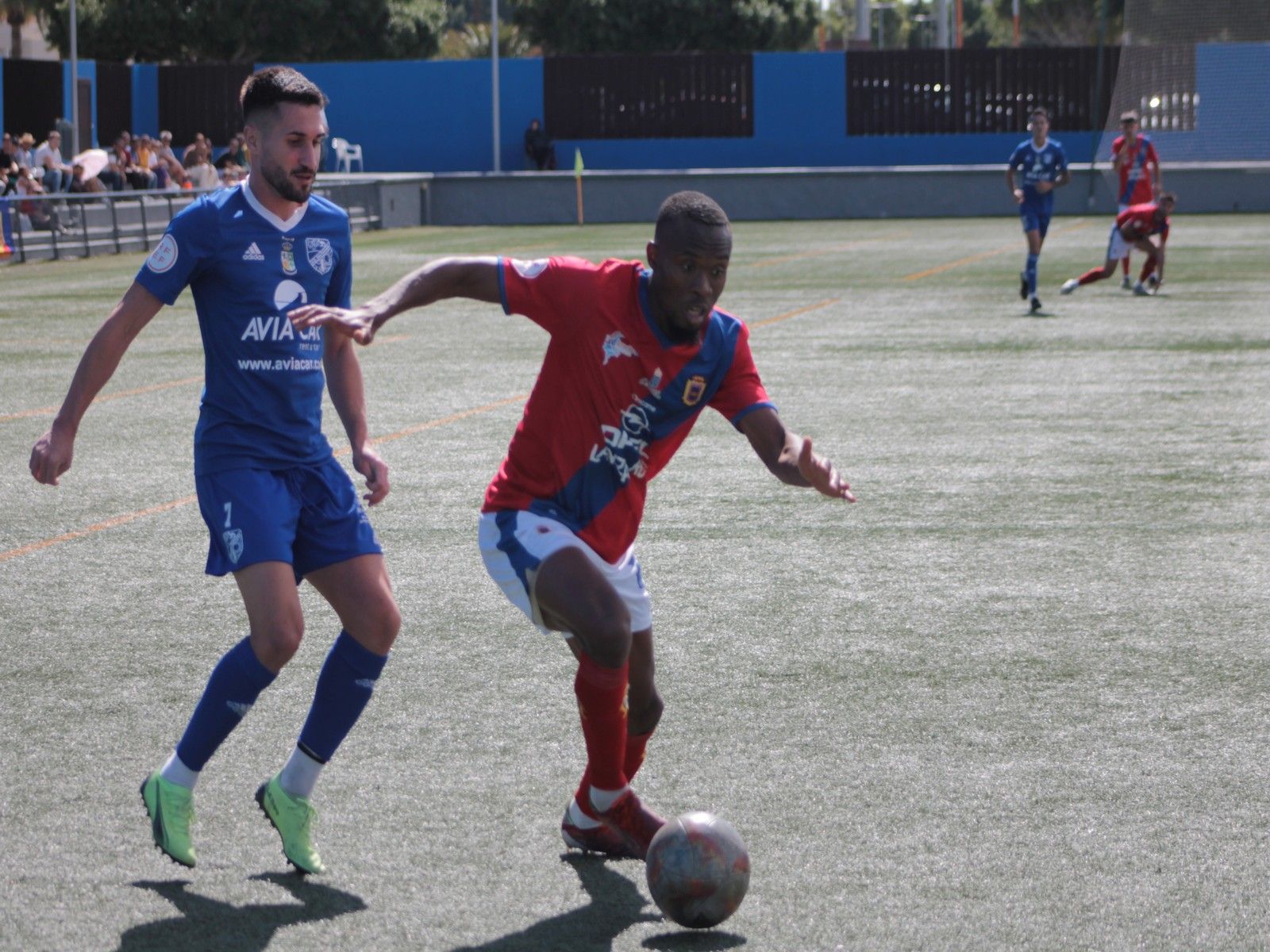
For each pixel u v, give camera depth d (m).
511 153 97.50
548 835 9.39
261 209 8.90
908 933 8.05
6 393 28.41
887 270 51.91
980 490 19.47
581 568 8.43
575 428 8.52
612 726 8.68
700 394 8.58
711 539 17.09
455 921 8.25
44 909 8.39
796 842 9.23
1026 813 9.66
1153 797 9.91
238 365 8.87
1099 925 8.14
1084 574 15.51
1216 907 8.36
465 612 14.33
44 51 114.75
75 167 63.44
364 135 98.06
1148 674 12.41
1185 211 79.00
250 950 7.91
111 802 9.94
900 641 13.35
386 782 10.23
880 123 95.38
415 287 8.29
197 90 98.31
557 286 8.35
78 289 48.22
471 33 146.25
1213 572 15.51
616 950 7.91
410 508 18.70
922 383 28.22
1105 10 81.88
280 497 8.85
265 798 8.81
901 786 10.12
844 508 18.61
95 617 14.26
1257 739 10.97
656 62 95.75
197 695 12.08
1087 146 94.19
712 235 8.02
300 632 8.75
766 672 12.53
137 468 21.36
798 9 118.44
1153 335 34.50
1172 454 21.61
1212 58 84.19
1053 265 52.53
